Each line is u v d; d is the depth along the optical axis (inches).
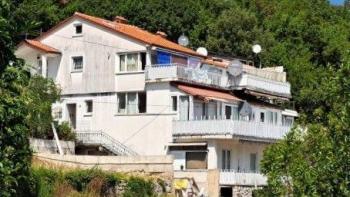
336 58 4751.5
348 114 1325.0
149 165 2443.4
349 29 5162.4
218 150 2942.9
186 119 3006.9
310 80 4441.4
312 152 1434.5
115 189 2251.5
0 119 978.1
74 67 3272.6
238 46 4552.2
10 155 997.8
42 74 3265.3
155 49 3105.3
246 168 3105.3
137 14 4522.6
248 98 3442.4
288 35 4913.9
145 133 3078.2
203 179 2706.7
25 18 1034.7
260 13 5305.1
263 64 4584.2
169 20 4562.0
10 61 1016.9
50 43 3329.2
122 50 3157.0
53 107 3255.4
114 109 3149.6
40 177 2017.7
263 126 3100.4
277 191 1530.5
